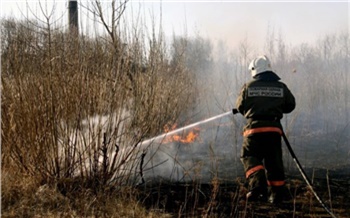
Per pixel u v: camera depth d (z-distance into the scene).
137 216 4.51
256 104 5.23
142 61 5.36
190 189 5.52
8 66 4.99
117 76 5.00
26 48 5.01
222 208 4.92
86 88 4.95
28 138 4.91
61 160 4.98
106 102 4.98
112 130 5.05
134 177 5.39
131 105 5.13
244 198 5.25
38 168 4.91
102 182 4.98
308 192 5.27
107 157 4.97
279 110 5.24
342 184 5.79
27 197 4.60
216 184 5.17
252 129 5.20
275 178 5.14
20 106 4.89
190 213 4.74
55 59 4.92
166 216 4.61
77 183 4.98
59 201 4.62
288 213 4.81
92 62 5.06
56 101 4.89
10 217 4.24
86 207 4.50
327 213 4.78
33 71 4.95
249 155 5.23
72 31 5.27
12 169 4.98
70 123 4.92
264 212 4.83
